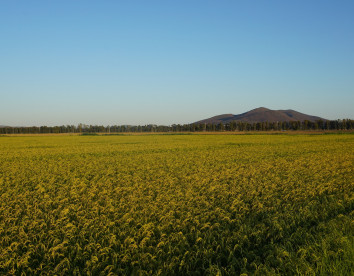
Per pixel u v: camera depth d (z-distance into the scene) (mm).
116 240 8383
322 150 35688
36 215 10703
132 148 44469
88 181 17938
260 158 28781
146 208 11203
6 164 26391
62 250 7770
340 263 6422
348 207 11172
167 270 6762
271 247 7789
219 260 7293
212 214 10594
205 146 46906
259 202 11766
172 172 20703
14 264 7363
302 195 12922
